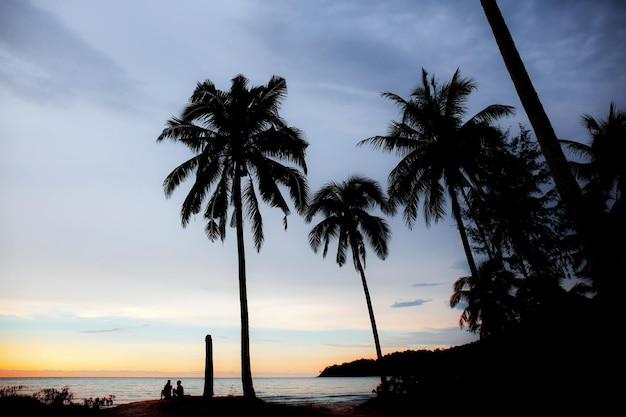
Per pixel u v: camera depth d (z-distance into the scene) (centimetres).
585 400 743
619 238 1407
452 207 2006
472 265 1925
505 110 1962
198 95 1823
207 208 2012
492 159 1998
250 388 1511
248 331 1620
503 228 2000
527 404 823
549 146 614
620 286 530
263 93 1970
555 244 1950
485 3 749
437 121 2069
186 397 1441
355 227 2522
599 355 823
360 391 4909
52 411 998
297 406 1405
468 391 1011
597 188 2453
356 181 2647
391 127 2161
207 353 1530
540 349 981
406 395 1226
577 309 1123
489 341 1266
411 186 2127
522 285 1819
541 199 2002
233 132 1878
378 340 2239
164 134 1808
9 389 1057
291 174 1933
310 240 2584
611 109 2495
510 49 693
